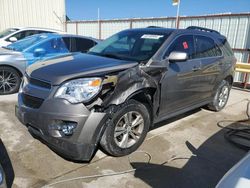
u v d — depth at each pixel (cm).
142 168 329
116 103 316
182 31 444
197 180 312
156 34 429
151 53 385
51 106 299
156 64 373
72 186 286
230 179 168
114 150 339
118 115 329
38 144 370
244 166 178
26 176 298
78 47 741
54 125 298
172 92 405
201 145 403
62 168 318
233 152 387
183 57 376
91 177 304
